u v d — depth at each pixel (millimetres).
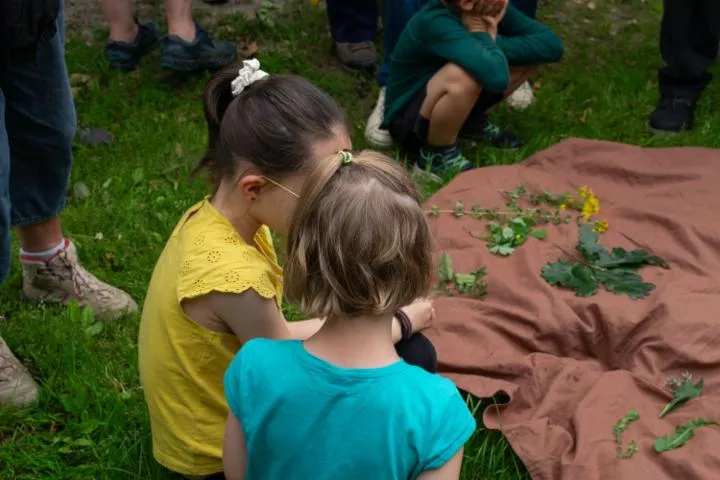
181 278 2086
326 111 2008
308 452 1668
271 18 5262
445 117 3934
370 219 1590
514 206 3611
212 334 2129
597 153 3961
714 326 2881
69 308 3086
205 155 2221
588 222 3516
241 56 4961
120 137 4281
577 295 3086
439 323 2988
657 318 2957
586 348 2979
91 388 2836
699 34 4418
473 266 3277
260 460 1742
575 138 4051
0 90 2402
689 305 2973
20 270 3348
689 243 3328
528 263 3232
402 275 1622
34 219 2939
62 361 2943
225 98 2168
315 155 1970
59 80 2717
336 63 4996
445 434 1631
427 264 1673
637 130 4535
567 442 2551
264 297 2037
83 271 3186
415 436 1614
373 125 4367
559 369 2832
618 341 2943
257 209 2055
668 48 4477
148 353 2227
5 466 2607
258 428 1708
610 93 4816
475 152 4324
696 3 4305
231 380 1758
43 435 2688
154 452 2398
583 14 5582
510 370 2812
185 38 4539
